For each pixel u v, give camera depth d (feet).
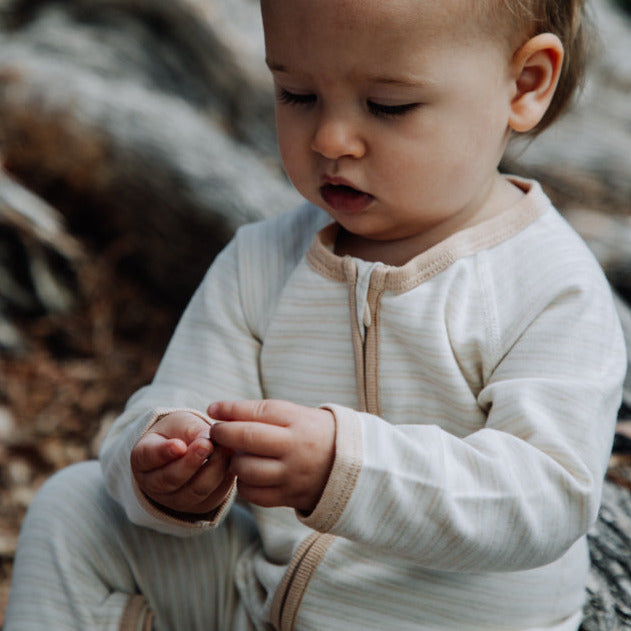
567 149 12.08
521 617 4.78
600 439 4.40
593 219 11.04
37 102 10.62
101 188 10.50
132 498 4.73
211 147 10.94
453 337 4.67
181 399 5.19
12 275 10.12
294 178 4.76
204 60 12.46
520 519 4.23
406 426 4.37
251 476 4.12
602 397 4.43
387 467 4.13
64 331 10.09
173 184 10.40
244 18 13.29
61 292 10.26
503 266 4.79
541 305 4.64
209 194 10.37
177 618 5.18
